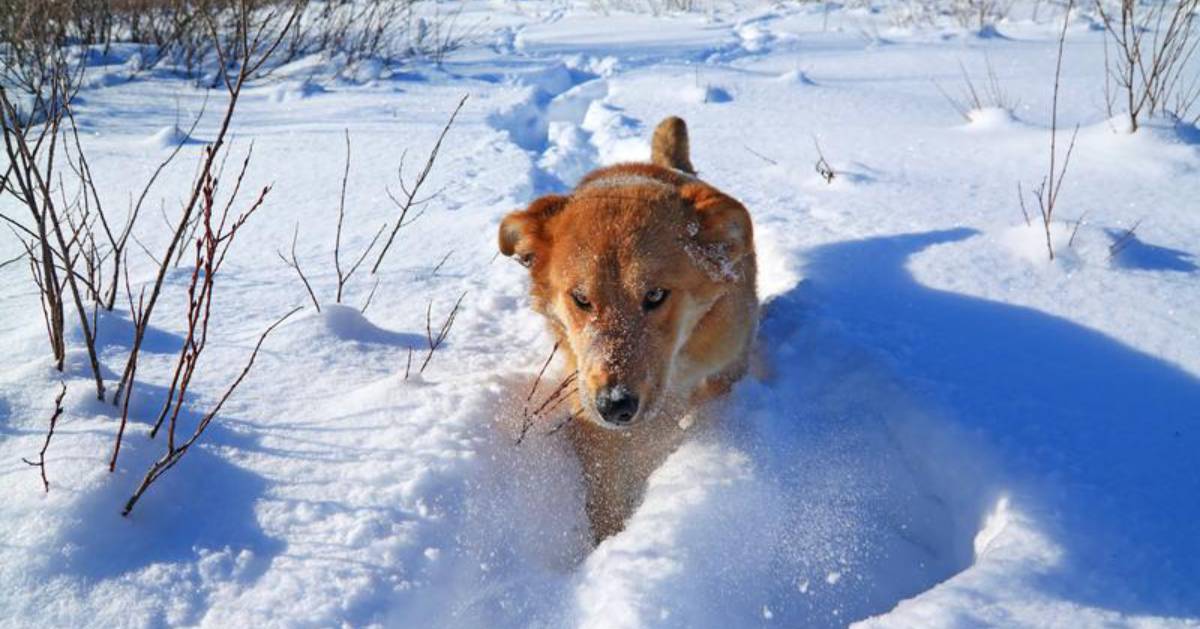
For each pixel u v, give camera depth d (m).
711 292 3.68
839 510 3.31
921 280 4.63
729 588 2.94
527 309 4.57
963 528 3.16
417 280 4.83
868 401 3.71
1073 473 3.01
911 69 9.77
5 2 8.21
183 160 6.81
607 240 3.48
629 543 3.02
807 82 9.31
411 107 8.64
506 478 3.32
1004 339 3.98
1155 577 2.57
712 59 11.02
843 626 2.90
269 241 5.31
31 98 7.78
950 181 6.13
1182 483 2.96
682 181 4.31
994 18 12.88
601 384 3.25
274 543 2.77
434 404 3.49
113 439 3.02
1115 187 5.73
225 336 4.04
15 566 2.55
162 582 2.59
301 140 7.42
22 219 5.51
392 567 2.72
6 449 2.96
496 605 2.86
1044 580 2.57
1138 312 4.11
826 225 5.47
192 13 10.77
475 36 13.09
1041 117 7.42
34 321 4.01
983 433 3.25
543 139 8.41
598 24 14.62
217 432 3.23
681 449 3.63
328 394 3.60
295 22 11.09
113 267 4.80
